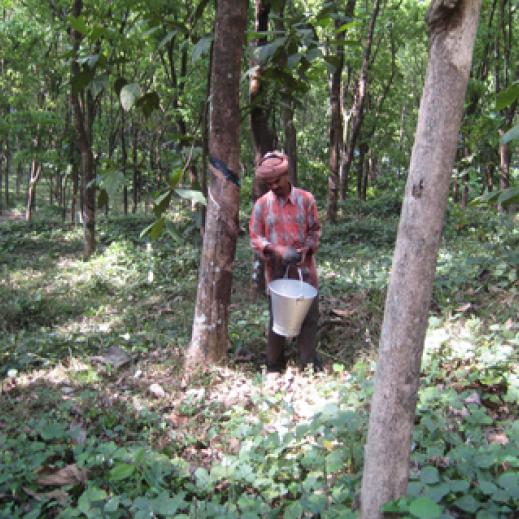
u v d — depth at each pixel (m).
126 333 6.02
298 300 4.30
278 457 3.20
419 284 1.96
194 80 14.91
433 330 4.75
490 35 14.75
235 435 3.51
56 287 9.34
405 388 2.03
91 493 2.82
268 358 4.86
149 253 10.68
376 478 2.11
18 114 16.27
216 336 4.93
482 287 5.91
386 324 2.04
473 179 11.97
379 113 20.62
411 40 20.36
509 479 2.53
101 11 11.18
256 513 2.67
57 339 5.83
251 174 24.89
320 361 4.83
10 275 10.79
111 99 19.77
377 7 16.11
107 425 3.79
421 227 1.93
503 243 8.46
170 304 7.66
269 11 6.96
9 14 16.17
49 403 4.11
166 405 4.18
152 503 2.68
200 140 5.29
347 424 3.19
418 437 3.10
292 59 4.74
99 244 14.88
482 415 3.26
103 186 4.29
